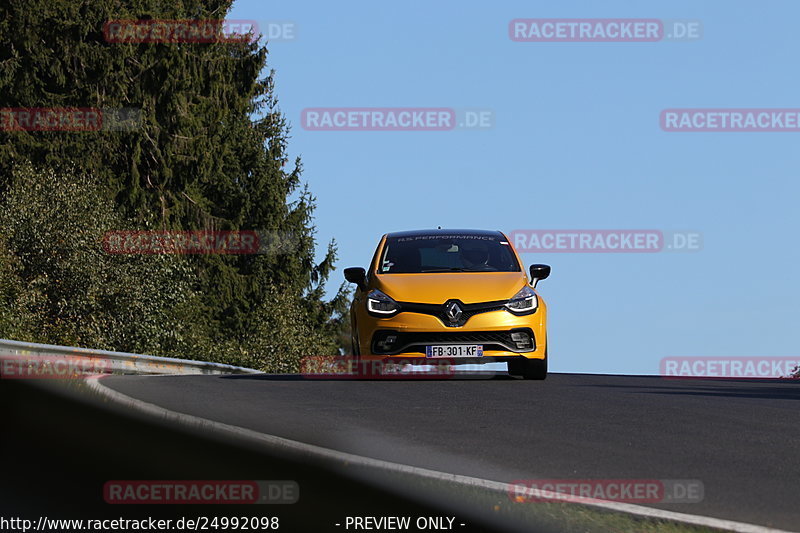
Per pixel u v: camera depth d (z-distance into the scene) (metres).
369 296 46.81
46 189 110.12
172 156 140.75
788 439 27.14
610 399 36.81
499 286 46.62
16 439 23.39
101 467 21.45
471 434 27.77
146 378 44.41
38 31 129.62
